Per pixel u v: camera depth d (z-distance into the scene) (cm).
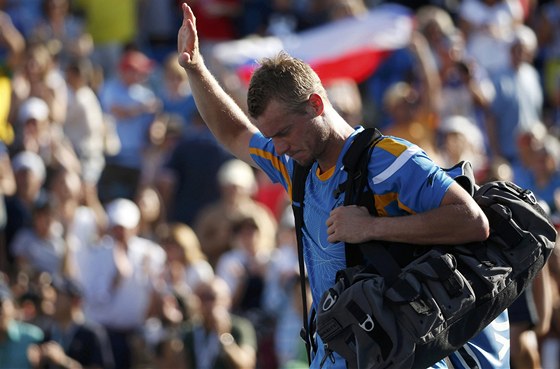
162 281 2992
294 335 2842
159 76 4144
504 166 2955
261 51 4006
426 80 3791
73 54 4169
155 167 3747
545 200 3142
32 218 3148
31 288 2852
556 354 2462
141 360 2884
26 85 3597
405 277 1250
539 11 4688
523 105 3969
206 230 3297
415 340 1240
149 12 4472
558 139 3934
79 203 3275
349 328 1269
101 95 4000
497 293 1277
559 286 2442
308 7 4447
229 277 3011
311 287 1399
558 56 4491
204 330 2766
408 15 4044
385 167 1284
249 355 2761
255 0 4459
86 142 3694
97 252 3038
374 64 3916
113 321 2955
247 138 1480
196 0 4456
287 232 3077
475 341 1368
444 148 3531
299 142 1297
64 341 2764
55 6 4206
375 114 4059
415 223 1262
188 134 3700
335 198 1327
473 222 1259
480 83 3959
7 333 2694
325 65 3909
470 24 4162
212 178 3606
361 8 4191
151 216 3447
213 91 1483
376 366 1257
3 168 3228
